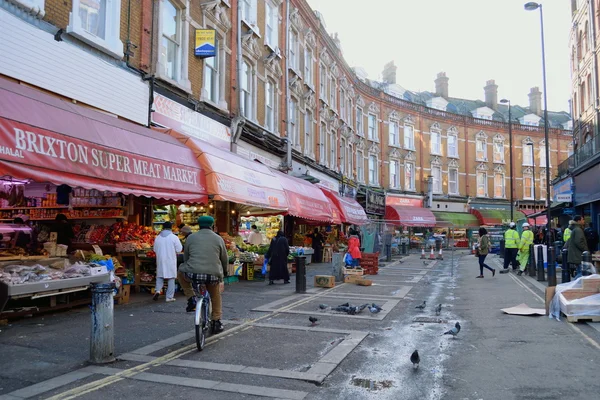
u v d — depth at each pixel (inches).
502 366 228.2
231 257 555.2
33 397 181.2
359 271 593.0
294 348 257.6
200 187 444.8
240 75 687.1
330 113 1218.0
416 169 1742.1
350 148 1407.5
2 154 263.7
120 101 438.0
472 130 1902.1
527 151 1996.8
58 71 369.1
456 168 1851.6
